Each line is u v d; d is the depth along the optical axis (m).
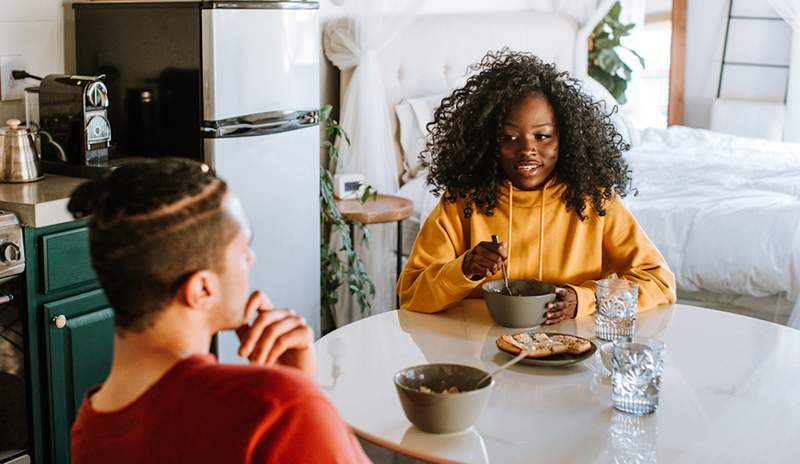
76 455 1.00
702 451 1.36
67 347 2.59
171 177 0.96
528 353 1.70
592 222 2.19
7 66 3.01
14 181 2.72
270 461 0.91
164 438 0.93
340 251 3.87
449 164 2.20
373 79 4.18
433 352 1.79
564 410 1.51
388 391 1.59
